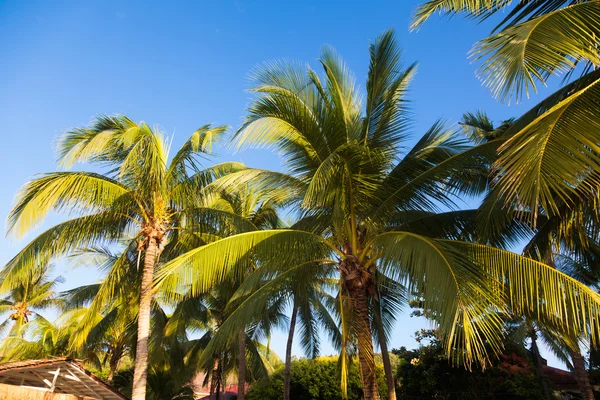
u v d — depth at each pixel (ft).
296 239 29.40
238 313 30.09
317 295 62.39
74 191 33.76
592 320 18.31
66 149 33.65
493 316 18.62
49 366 33.14
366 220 29.71
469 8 20.71
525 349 54.95
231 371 77.92
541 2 20.40
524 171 15.07
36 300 81.51
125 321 57.26
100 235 37.52
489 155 27.22
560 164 14.73
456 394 50.31
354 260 27.86
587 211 23.11
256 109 28.04
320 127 29.07
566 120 14.87
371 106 30.81
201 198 39.19
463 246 23.54
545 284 20.02
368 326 26.23
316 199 26.89
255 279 31.89
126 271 40.86
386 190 30.01
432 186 29.25
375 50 30.99
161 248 36.91
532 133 15.21
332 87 29.81
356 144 25.38
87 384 35.45
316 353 60.95
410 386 52.65
